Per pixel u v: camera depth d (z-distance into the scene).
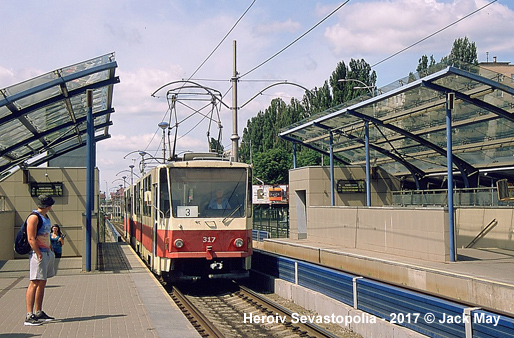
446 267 16.20
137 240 24.41
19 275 17.03
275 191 54.84
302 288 13.65
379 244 22.16
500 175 26.33
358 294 11.05
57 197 24.14
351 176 30.98
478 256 18.92
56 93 18.08
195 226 15.39
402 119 22.33
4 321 10.01
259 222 40.28
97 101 22.80
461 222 23.12
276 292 15.45
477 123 21.42
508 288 12.05
